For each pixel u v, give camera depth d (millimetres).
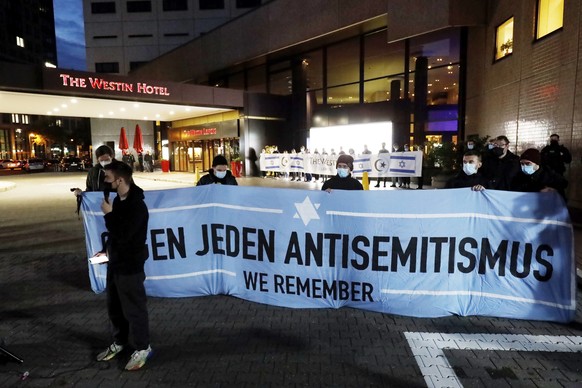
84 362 3707
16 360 3643
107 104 22344
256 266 5086
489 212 4598
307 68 25875
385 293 4754
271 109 25922
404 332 4258
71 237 8867
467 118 17656
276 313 4777
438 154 15281
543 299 4500
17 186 21719
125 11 47688
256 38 26922
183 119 31766
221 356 3779
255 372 3504
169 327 4402
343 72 23703
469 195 4609
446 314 4652
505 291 4594
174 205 5246
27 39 102375
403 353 3812
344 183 5512
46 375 3490
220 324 4473
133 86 20328
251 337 4156
